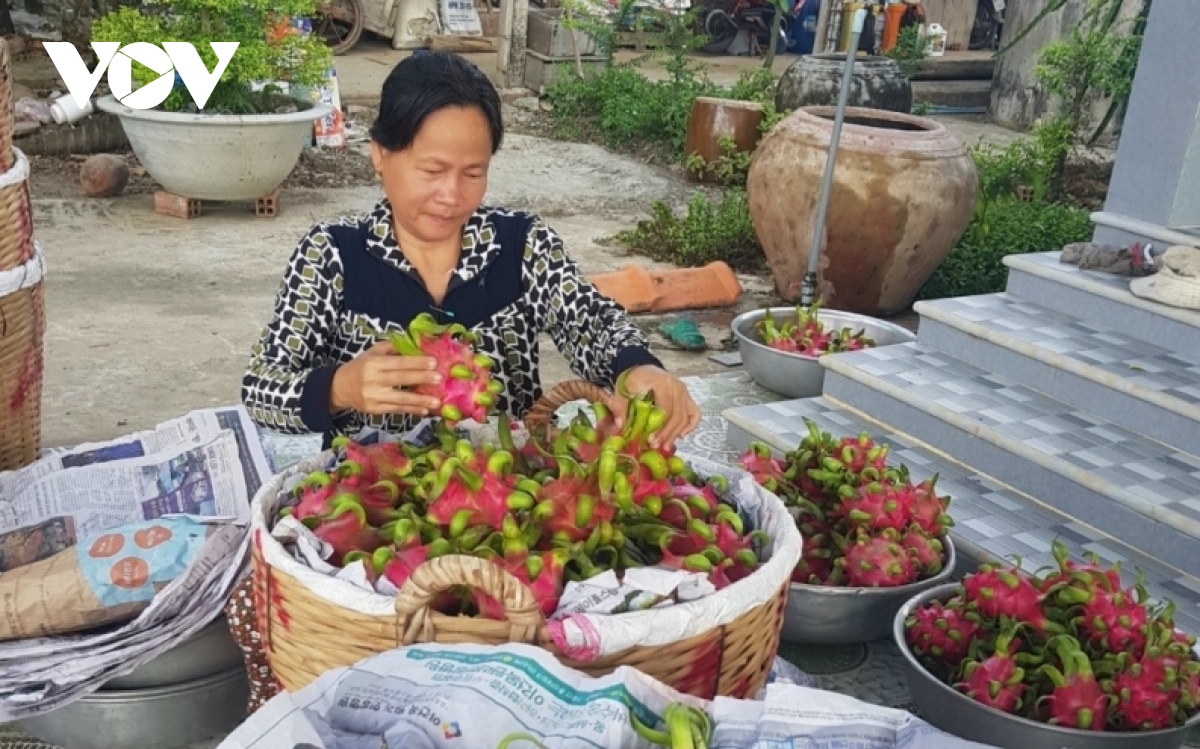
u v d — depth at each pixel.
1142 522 3.18
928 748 1.51
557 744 1.45
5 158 2.80
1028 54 11.10
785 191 5.53
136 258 6.00
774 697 1.56
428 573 1.56
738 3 14.23
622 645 1.59
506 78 10.93
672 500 1.96
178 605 2.19
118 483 2.55
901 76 8.12
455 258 2.32
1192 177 4.19
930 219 5.37
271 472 2.58
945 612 2.48
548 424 2.18
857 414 4.12
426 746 1.48
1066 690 2.20
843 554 2.79
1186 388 3.58
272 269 6.00
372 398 1.87
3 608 2.13
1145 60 4.23
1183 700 2.24
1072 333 4.06
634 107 9.59
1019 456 3.52
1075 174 8.95
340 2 12.16
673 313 5.70
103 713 2.28
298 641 1.74
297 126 6.73
